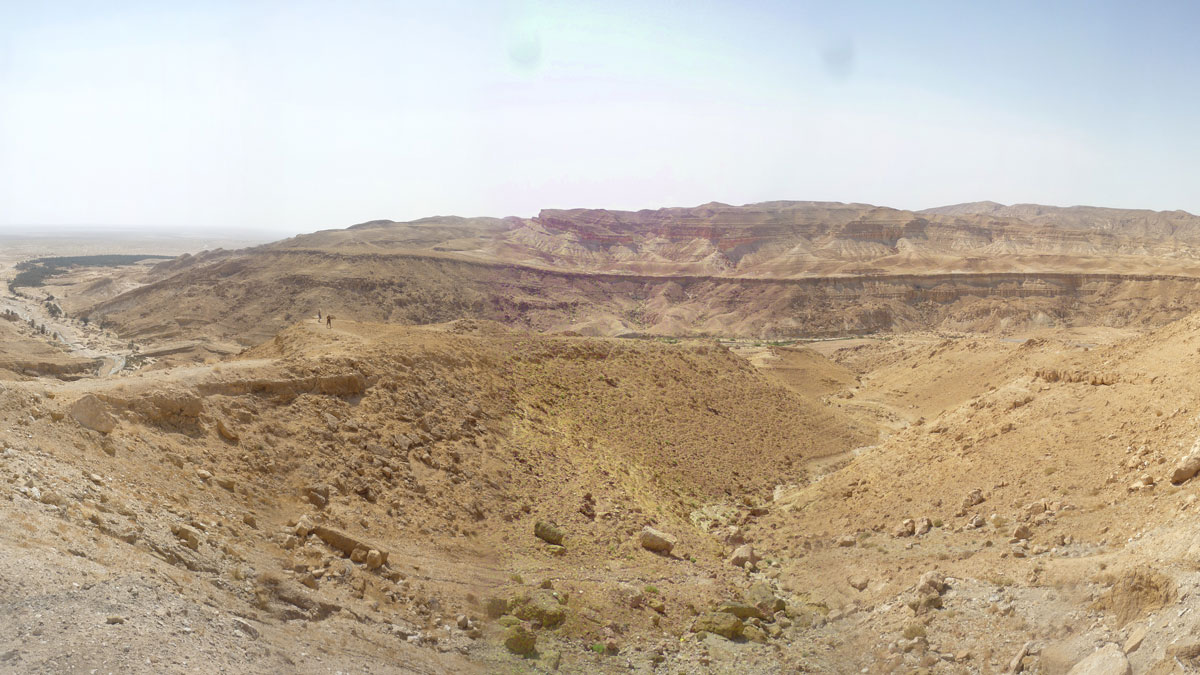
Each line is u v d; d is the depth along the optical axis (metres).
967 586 23.11
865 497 39.62
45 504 15.76
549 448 41.59
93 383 24.50
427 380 40.88
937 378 85.75
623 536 32.97
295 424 29.11
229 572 17.20
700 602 26.53
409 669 16.30
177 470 21.97
